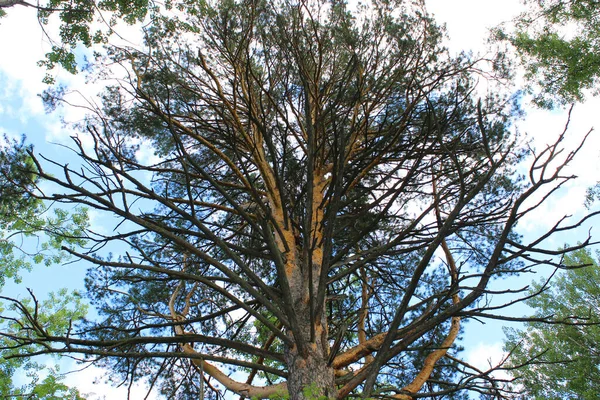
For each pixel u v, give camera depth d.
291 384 4.76
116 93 7.58
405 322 7.74
